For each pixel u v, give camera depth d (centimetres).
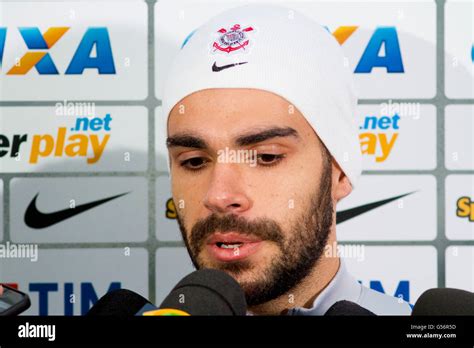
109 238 130
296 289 88
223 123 81
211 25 91
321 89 86
